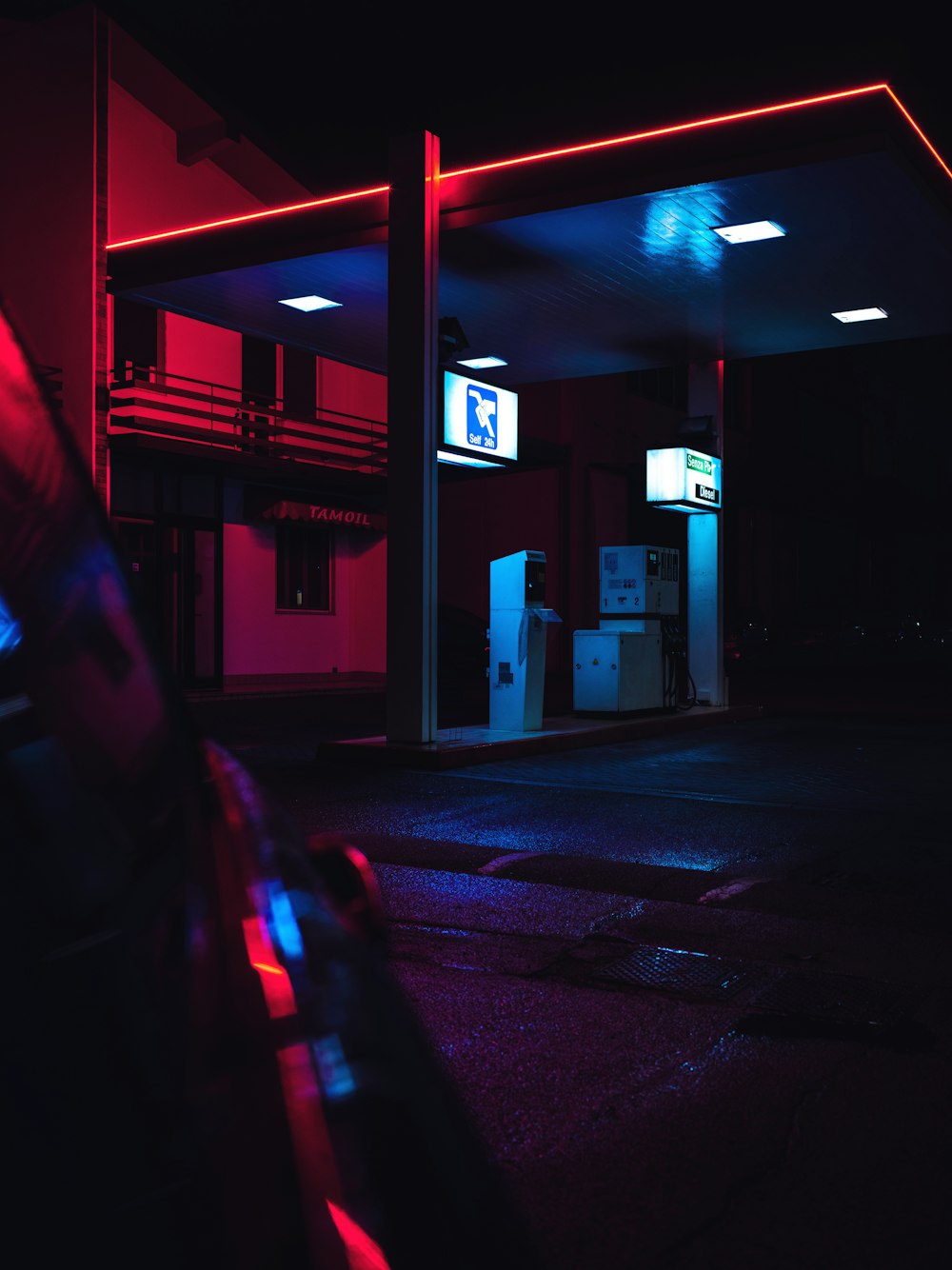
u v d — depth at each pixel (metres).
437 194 11.09
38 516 0.74
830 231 11.04
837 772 10.90
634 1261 2.55
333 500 24.11
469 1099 3.45
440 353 11.50
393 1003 0.96
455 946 5.07
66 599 0.74
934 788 9.88
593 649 14.73
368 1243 0.76
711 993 4.46
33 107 15.01
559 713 16.33
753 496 37.72
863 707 18.92
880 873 6.54
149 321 20.61
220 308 14.44
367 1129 0.81
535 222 10.92
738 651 31.12
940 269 12.16
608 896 5.95
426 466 11.01
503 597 12.80
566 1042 3.93
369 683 24.86
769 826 7.99
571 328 14.68
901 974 4.70
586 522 29.48
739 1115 3.35
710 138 9.81
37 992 0.63
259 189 22.52
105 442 14.61
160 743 0.81
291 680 23.55
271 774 10.30
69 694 0.72
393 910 5.64
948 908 5.75
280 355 23.12
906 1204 2.83
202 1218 0.67
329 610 24.53
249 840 0.93
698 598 16.61
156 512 20.53
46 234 14.77
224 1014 0.75
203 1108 0.70
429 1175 0.85
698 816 8.39
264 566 22.91
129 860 0.73
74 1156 0.62
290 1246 0.71
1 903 0.62
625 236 11.28
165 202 20.62
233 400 22.00
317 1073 0.80
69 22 14.85
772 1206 2.81
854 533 47.66
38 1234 0.60
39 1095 0.62
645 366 16.78
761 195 10.15
